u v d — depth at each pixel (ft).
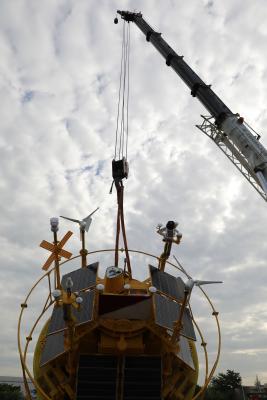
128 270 62.28
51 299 53.78
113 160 70.38
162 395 45.65
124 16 128.67
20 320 51.60
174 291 53.88
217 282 47.16
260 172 88.63
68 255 56.90
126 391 45.27
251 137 94.58
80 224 58.23
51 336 51.39
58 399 48.65
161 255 63.21
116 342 47.01
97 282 55.11
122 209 67.31
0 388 263.70
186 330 49.42
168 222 60.80
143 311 48.44
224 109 102.99
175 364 51.52
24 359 48.57
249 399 271.28
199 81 107.96
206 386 50.19
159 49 117.50
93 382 45.52
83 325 47.88
